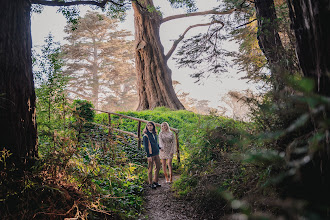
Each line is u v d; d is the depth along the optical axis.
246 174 3.65
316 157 2.29
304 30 2.53
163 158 7.08
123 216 4.27
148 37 26.31
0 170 3.44
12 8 3.93
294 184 2.47
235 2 8.11
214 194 4.33
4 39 3.81
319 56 2.22
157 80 25.44
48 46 5.71
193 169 5.83
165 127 7.05
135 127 13.67
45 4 6.46
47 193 3.58
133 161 8.42
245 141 1.95
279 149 2.75
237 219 1.21
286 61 3.26
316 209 2.07
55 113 5.25
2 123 3.68
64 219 3.32
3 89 3.72
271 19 6.18
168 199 5.61
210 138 5.35
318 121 2.04
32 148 4.05
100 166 4.70
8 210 3.18
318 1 2.21
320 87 2.21
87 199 3.87
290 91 2.54
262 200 2.63
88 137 4.67
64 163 3.92
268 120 2.97
